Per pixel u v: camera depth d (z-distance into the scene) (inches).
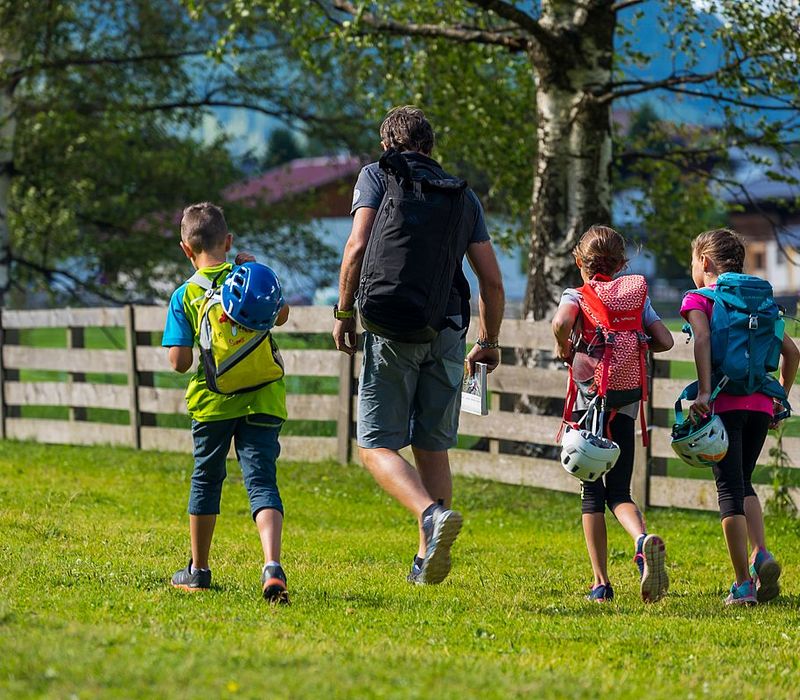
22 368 1056.8
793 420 713.0
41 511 642.8
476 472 821.9
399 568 518.9
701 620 409.4
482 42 896.3
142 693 259.0
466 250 418.0
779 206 1166.3
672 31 978.1
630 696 287.7
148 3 1546.5
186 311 406.6
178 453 948.6
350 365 874.1
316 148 1907.0
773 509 684.7
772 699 299.6
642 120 1155.3
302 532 637.3
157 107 1590.8
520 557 573.6
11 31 1365.7
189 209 420.8
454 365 418.9
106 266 1617.9
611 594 451.2
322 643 330.0
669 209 1192.8
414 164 406.9
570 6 872.9
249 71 1555.1
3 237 1430.9
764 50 887.1
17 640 303.0
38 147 1498.5
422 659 312.8
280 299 397.4
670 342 443.2
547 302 876.0
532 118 1147.3
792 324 677.9
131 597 400.5
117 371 984.9
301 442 896.3
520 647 348.8
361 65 1090.7
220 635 333.4
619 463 442.9
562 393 772.0
